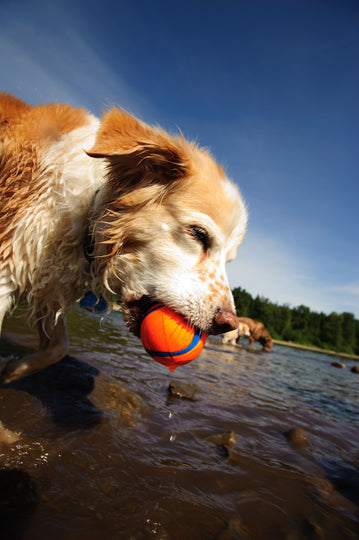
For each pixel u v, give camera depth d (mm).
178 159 359
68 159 369
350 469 382
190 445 367
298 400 691
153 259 357
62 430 338
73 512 229
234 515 260
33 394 407
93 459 297
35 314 402
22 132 365
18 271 357
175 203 357
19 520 214
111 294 406
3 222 354
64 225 365
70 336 809
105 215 358
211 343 1801
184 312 337
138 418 412
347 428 548
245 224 402
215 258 368
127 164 354
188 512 252
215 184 370
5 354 522
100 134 346
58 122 384
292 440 439
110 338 947
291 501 295
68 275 378
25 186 358
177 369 753
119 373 582
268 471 341
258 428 465
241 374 883
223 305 348
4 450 282
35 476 259
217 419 465
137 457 316
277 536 246
